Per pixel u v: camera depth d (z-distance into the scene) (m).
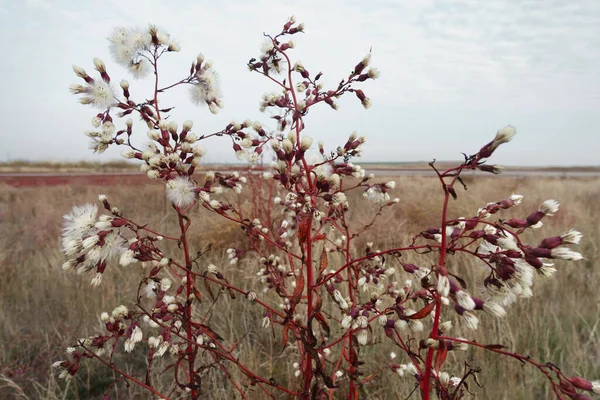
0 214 10.27
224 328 3.72
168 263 1.85
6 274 5.32
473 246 5.11
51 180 18.69
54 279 5.14
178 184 1.80
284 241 2.44
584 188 14.73
